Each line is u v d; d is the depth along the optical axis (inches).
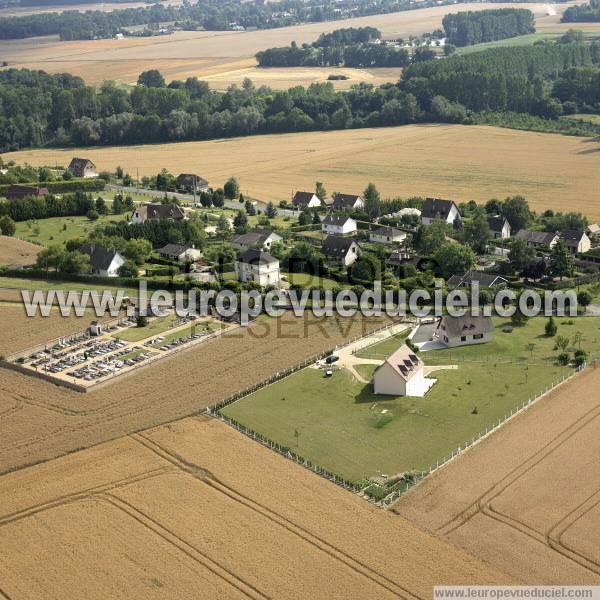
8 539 4141.2
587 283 7746.1
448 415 5280.5
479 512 4266.7
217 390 5733.3
